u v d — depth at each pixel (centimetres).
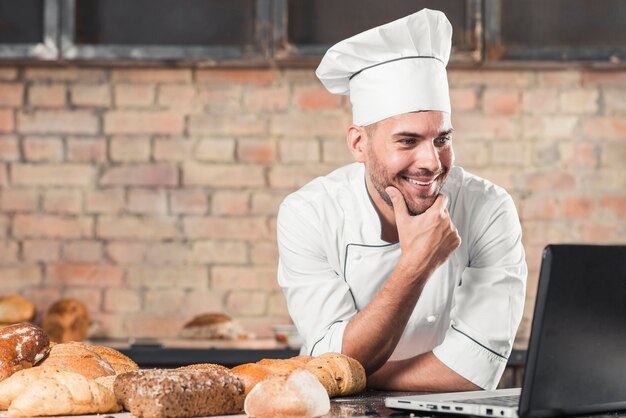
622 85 404
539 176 401
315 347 197
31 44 379
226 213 400
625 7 383
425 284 195
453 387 193
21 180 399
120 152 400
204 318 376
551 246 124
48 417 133
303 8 379
